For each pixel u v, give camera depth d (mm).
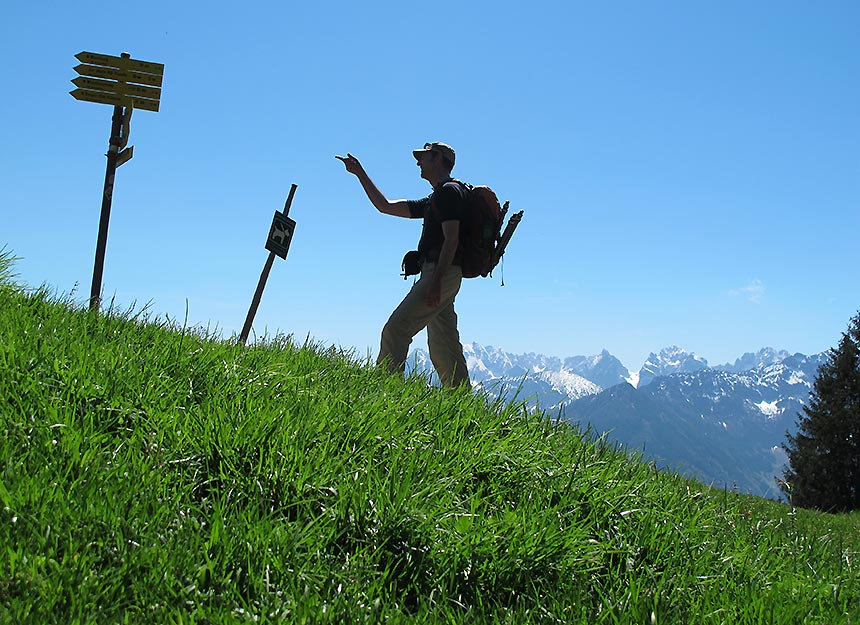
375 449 5062
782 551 5855
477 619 3789
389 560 4129
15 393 4719
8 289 7375
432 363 9438
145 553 3545
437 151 9164
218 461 4570
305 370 6676
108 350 5703
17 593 3148
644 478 6344
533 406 6836
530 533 4488
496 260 9219
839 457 63531
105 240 9438
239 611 3383
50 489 3783
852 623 4453
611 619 4000
